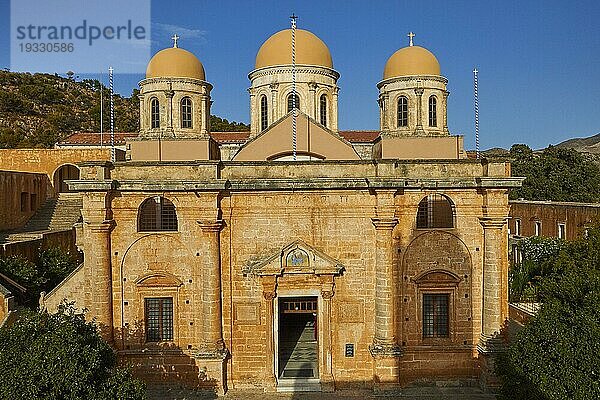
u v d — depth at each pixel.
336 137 29.64
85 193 25.19
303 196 25.92
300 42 36.00
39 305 27.84
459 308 26.31
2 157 51.28
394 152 28.41
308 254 25.64
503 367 20.88
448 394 25.36
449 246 26.28
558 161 73.06
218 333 25.72
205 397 25.17
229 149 36.00
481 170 26.12
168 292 25.98
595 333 18.61
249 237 25.98
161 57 37.25
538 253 43.59
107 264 25.50
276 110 35.53
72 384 16.41
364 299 26.19
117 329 25.86
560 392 18.41
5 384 15.89
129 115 126.06
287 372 27.77
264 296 25.81
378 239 25.69
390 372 25.53
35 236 36.41
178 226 25.77
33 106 118.31
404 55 37.94
